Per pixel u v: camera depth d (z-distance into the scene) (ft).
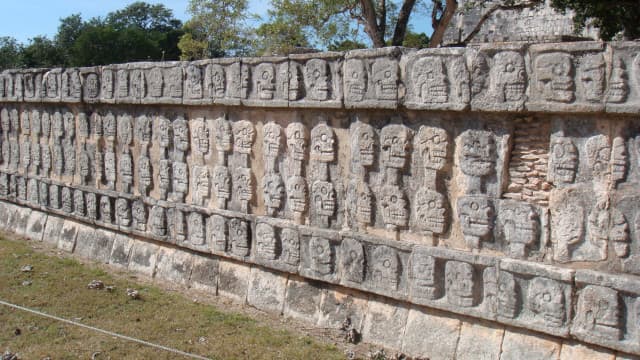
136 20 184.03
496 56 16.05
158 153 26.81
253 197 23.02
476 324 17.40
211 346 19.03
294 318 21.43
